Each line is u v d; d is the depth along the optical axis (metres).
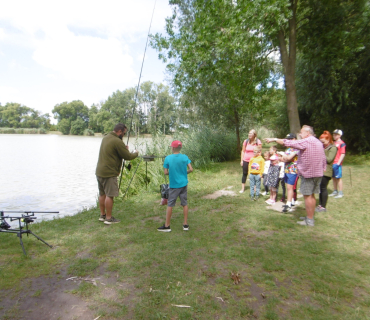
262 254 3.93
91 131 108.12
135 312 2.71
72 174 15.85
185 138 14.55
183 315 2.63
